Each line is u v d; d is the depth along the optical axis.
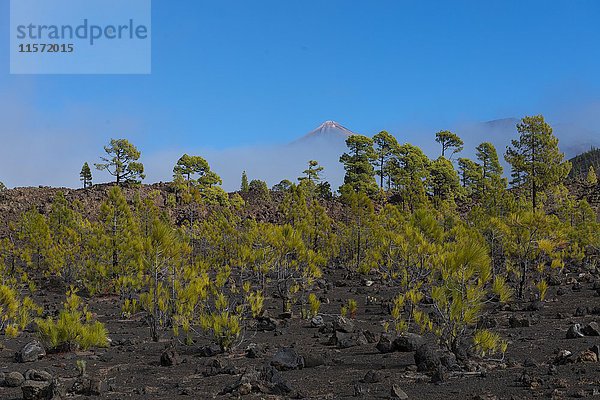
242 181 81.56
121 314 18.20
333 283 24.95
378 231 23.42
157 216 29.89
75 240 26.50
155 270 13.88
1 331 15.12
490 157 67.56
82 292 24.02
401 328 11.20
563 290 18.53
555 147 43.75
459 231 19.09
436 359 8.16
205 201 54.53
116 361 10.67
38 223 29.20
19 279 26.78
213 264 24.05
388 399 6.45
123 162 58.16
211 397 7.10
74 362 10.59
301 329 14.23
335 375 8.27
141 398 7.29
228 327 10.95
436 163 63.62
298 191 31.80
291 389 7.20
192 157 55.75
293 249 18.27
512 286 19.86
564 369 7.51
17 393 8.01
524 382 6.74
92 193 56.41
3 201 54.19
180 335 13.91
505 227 19.22
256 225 26.14
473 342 9.12
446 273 9.39
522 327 12.45
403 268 15.05
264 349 11.03
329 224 30.77
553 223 18.92
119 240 22.75
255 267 18.22
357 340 11.21
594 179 68.38
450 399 6.36
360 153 58.62
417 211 16.16
